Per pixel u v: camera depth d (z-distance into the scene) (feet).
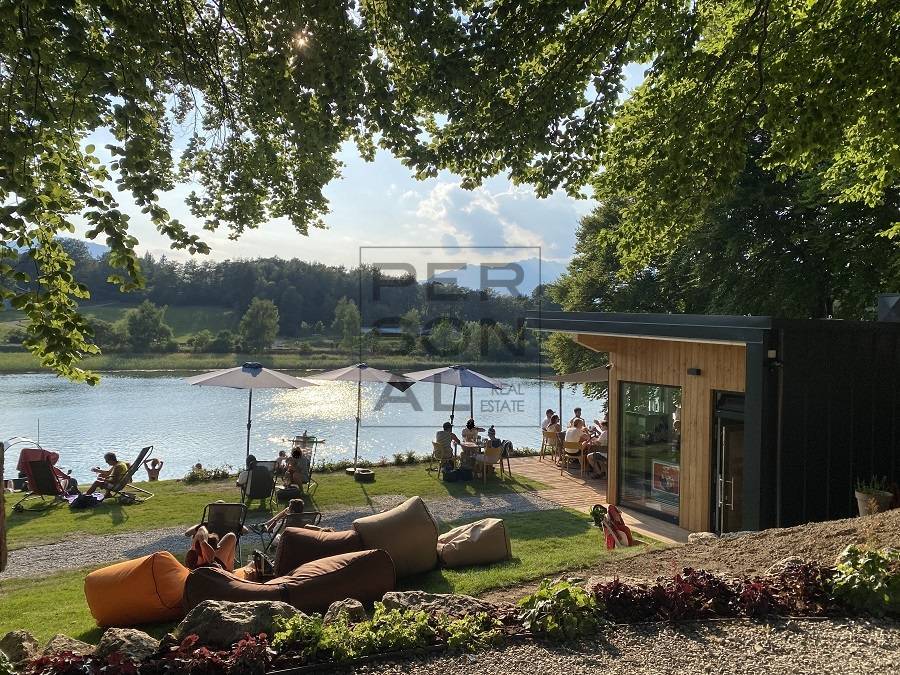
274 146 28.43
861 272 58.70
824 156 29.37
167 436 84.38
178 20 20.08
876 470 31.73
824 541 20.67
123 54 16.55
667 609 15.60
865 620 15.30
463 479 50.67
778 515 28.91
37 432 86.84
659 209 32.22
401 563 24.48
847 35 26.50
